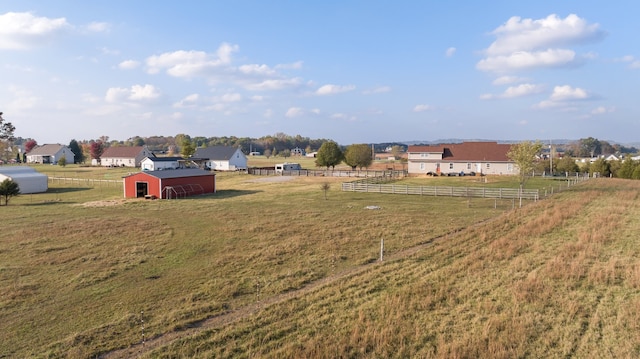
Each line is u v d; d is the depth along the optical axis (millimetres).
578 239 21656
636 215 28906
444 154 73375
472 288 14648
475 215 31547
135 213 34406
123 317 12961
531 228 24734
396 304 13258
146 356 10445
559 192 45156
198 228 27406
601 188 49562
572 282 14891
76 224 28812
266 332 11656
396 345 10734
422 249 20797
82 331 12109
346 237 24031
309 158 167125
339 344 10734
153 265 18797
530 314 12305
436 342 10891
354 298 14039
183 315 13070
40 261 19344
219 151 93750
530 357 10031
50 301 14523
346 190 50625
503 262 17781
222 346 10898
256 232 25750
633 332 11031
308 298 14195
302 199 42688
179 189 46250
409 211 33812
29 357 10633
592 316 12078
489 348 10328
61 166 107750
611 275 15336
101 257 20094
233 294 15055
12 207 38031
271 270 17875
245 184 61094
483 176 66688
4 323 12766
